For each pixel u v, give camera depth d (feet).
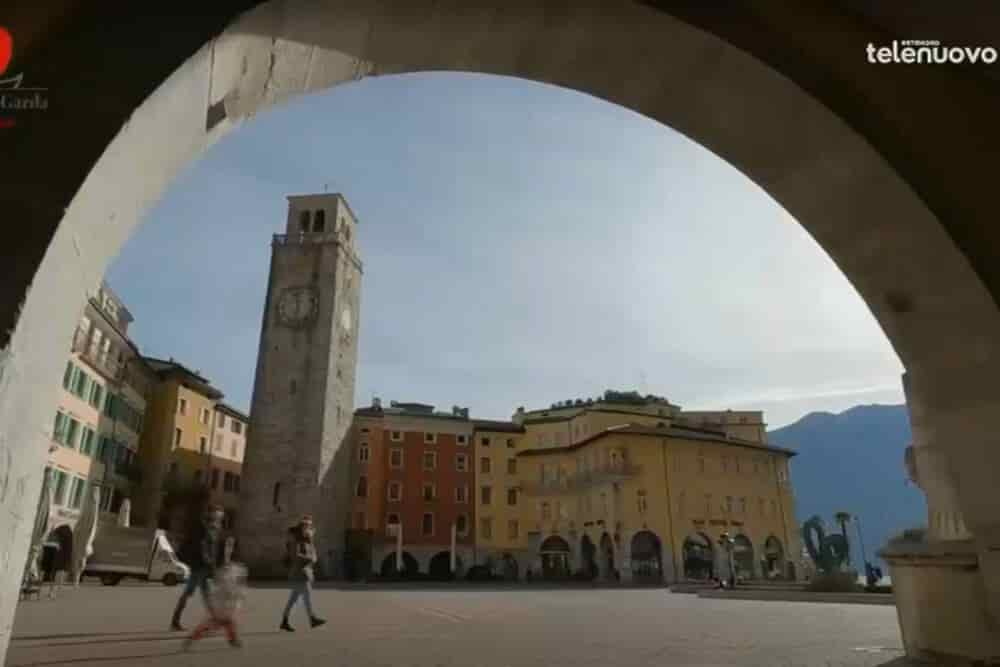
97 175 7.38
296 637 30.09
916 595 16.87
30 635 28.12
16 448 6.89
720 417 224.33
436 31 10.78
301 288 201.98
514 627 36.50
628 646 26.40
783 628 34.04
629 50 11.56
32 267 6.82
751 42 10.96
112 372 149.18
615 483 172.04
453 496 216.13
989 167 11.43
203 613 43.27
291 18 9.00
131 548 99.96
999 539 11.90
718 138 13.19
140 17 7.93
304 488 182.19
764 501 184.44
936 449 15.67
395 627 36.11
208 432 204.85
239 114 9.91
